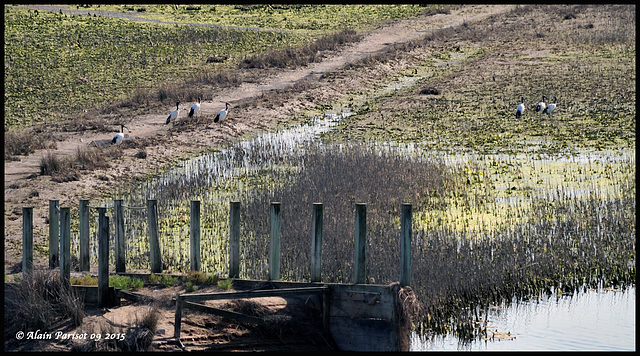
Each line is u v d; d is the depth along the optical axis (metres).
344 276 74.12
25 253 72.50
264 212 96.75
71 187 118.12
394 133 161.00
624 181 123.25
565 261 85.00
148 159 137.62
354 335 67.12
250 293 65.19
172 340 63.03
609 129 162.50
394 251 80.44
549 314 74.12
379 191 107.50
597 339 68.62
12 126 170.62
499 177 126.06
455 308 73.81
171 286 71.88
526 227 97.25
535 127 165.25
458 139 155.62
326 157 128.25
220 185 118.31
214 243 90.94
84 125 166.88
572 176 127.19
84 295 68.56
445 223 99.00
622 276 83.38
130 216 101.25
